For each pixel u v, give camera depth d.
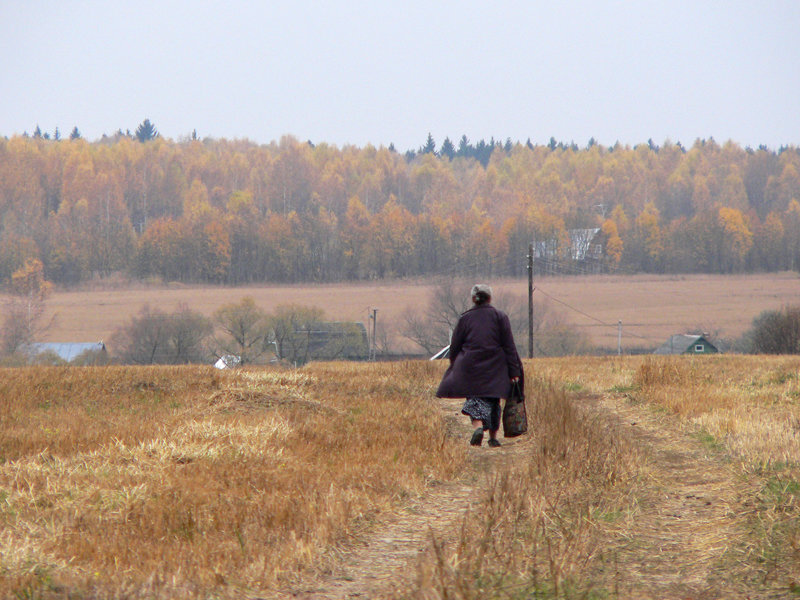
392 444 34.09
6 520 21.14
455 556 17.42
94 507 22.55
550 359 99.25
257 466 28.47
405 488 26.11
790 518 20.31
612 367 76.31
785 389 50.12
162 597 16.22
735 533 19.94
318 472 27.88
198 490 24.52
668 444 34.66
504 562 17.73
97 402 48.78
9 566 17.33
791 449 29.45
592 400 52.25
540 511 21.02
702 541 19.88
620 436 33.97
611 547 19.66
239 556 18.78
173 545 19.75
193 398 49.84
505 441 37.09
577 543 18.88
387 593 16.67
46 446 31.92
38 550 18.56
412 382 62.66
